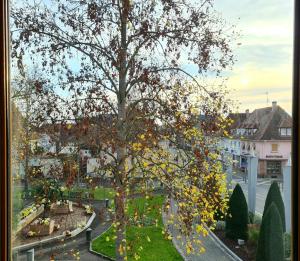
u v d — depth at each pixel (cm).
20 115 136
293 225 95
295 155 96
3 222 106
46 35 158
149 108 171
